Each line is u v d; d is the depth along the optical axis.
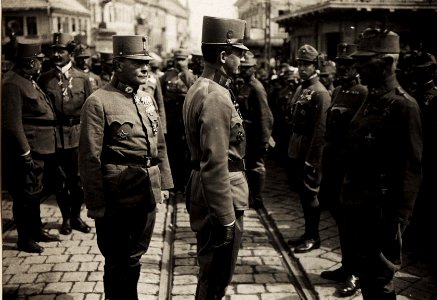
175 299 3.74
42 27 27.12
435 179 4.73
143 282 4.01
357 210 3.04
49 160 4.99
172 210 6.30
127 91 3.32
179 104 7.18
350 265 3.72
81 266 4.32
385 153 2.91
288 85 8.84
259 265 4.43
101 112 3.16
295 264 4.48
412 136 2.77
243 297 3.78
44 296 3.72
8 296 3.69
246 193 2.93
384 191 2.90
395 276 4.14
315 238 4.80
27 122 4.71
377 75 2.92
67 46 5.14
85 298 3.71
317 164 4.52
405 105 2.79
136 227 3.37
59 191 5.12
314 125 4.52
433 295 3.78
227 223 2.66
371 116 2.96
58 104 5.04
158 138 3.56
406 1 11.26
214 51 2.81
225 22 2.78
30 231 4.67
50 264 4.36
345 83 3.94
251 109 6.02
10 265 4.32
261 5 30.06
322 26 15.81
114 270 3.35
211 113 2.64
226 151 2.67
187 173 6.86
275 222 5.68
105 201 3.19
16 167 4.50
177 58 7.34
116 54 3.26
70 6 29.67
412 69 5.00
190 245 4.95
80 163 3.13
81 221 5.35
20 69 4.67
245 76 6.10
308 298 3.74
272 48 26.72
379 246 3.00
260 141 6.03
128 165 3.25
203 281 2.93
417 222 5.02
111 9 35.31
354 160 3.05
